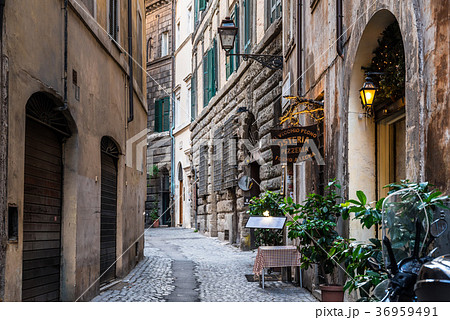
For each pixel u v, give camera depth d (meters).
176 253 17.20
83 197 8.30
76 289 7.82
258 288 10.07
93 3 9.25
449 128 4.53
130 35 12.73
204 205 25.05
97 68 9.37
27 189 6.55
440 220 4.25
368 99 6.98
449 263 3.27
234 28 13.06
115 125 10.87
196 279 11.27
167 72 33.09
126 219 12.05
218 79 22.17
